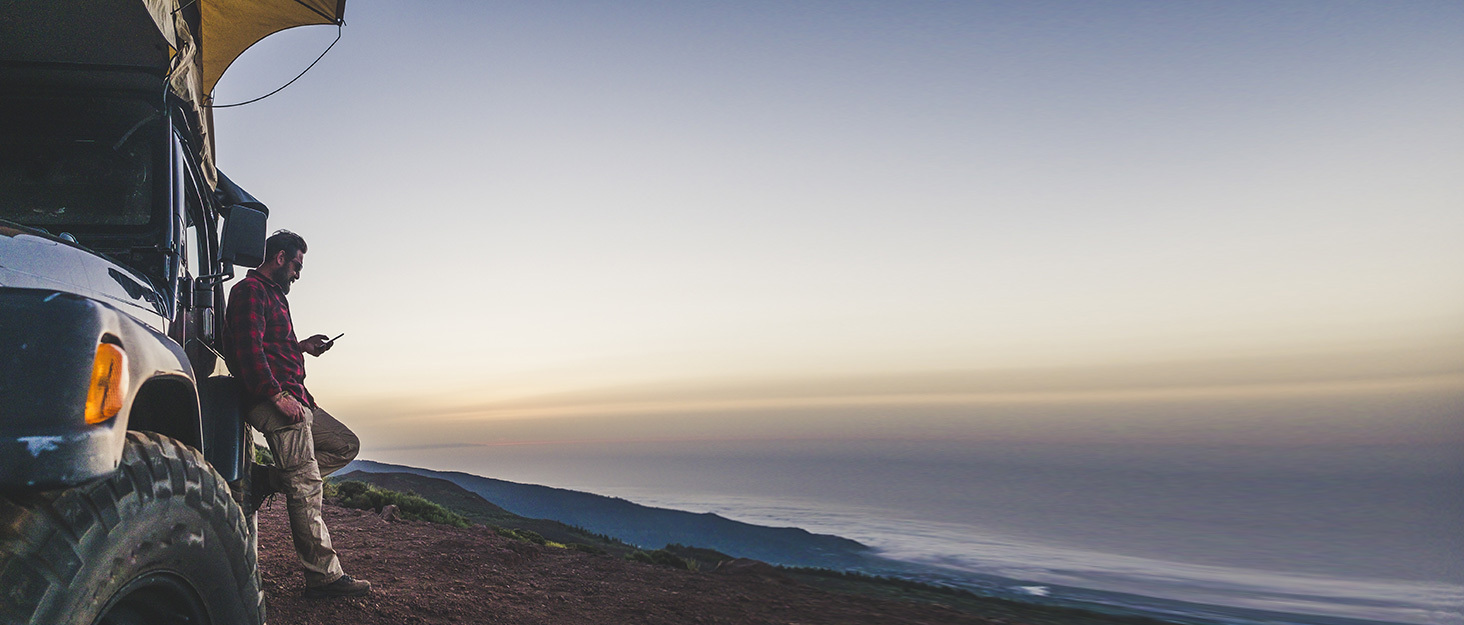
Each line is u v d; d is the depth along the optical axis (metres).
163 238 3.01
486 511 64.56
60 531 1.34
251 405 4.16
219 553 1.87
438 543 7.69
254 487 4.32
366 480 12.80
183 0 3.16
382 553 6.82
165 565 1.65
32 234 1.91
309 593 4.65
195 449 2.02
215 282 3.66
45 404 1.29
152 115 3.19
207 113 3.88
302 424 4.34
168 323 2.78
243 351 3.99
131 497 1.53
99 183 3.04
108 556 1.43
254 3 5.20
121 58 2.99
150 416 1.99
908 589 19.00
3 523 1.27
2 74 2.97
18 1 2.59
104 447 1.37
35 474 1.24
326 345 4.68
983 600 18.30
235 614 1.93
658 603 6.57
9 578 1.23
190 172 3.63
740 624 6.32
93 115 3.12
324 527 4.59
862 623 7.21
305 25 5.43
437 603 5.18
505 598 5.78
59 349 1.36
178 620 1.74
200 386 3.41
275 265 4.32
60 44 2.87
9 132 3.02
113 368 1.46
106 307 1.56
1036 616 14.00
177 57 3.14
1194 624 101.19
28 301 1.39
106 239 2.98
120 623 1.57
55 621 1.28
